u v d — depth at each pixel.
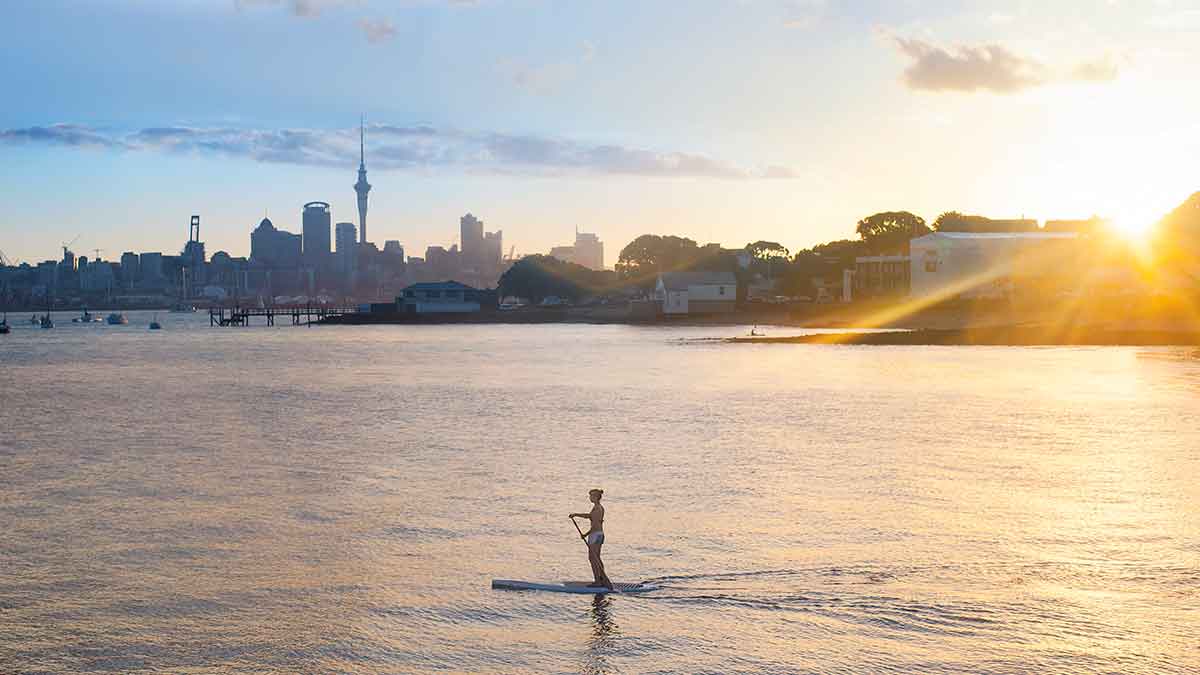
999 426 59.31
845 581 28.25
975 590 27.23
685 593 27.53
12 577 29.83
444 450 53.31
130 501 40.56
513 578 29.31
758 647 23.28
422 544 33.25
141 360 142.12
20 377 111.19
